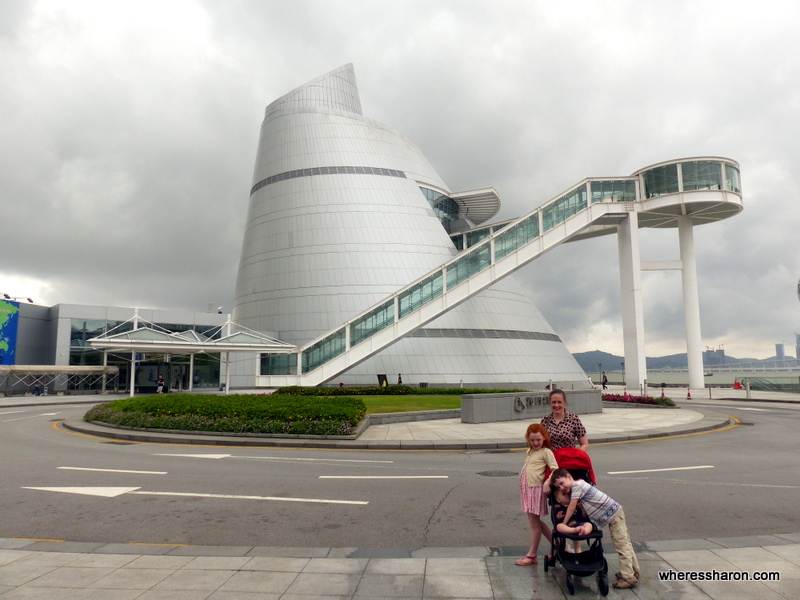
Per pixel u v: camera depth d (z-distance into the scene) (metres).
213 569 5.61
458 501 8.73
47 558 5.97
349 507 8.36
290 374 39.56
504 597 4.90
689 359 51.00
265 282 46.41
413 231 46.75
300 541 6.69
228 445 15.51
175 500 8.81
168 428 17.17
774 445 15.67
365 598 4.87
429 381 39.00
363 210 46.66
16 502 8.68
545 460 5.80
